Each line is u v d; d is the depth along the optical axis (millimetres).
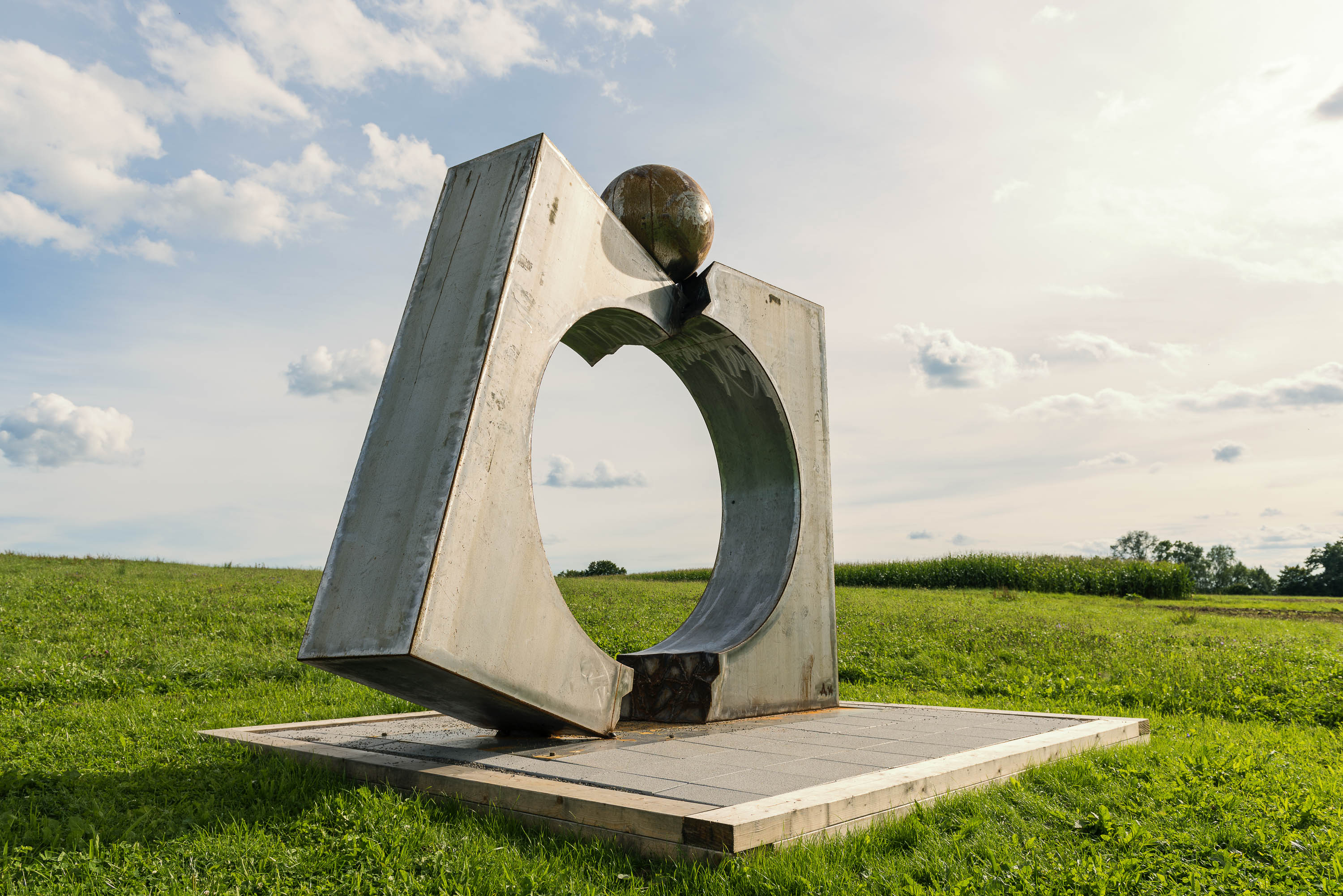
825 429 6520
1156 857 2975
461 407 3754
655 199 5426
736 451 6473
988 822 3285
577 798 3162
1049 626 11617
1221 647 9875
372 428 4078
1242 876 2848
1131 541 58562
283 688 7477
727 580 6297
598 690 4469
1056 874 2752
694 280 5707
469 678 3607
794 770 3672
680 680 5363
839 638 10695
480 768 3746
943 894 2596
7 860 2934
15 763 4344
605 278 4871
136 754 4555
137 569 16516
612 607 13750
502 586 3836
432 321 4180
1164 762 4387
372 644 3459
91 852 2986
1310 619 15234
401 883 2740
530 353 4105
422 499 3641
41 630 9062
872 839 3043
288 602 11805
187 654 8289
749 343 5895
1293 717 6762
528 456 4062
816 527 6270
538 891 2678
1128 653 9414
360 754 4188
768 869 2658
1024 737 4656
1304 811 3488
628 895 2592
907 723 5254
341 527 3900
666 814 2889
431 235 4543
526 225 4137
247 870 2844
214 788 3826
